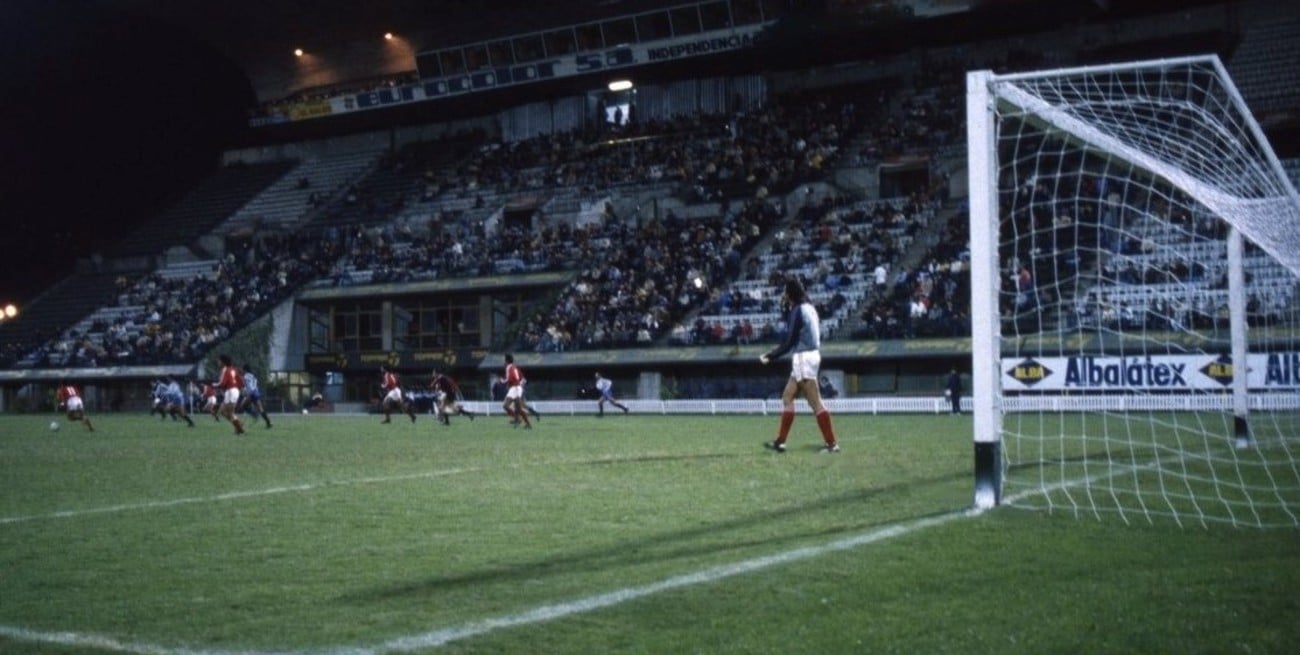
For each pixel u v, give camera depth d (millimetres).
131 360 54219
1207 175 12172
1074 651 4656
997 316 8891
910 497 9641
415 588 6184
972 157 8820
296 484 12258
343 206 60094
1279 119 38500
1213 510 8469
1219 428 19828
